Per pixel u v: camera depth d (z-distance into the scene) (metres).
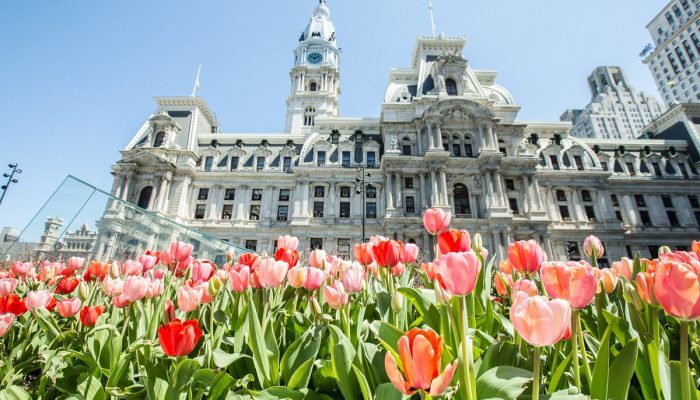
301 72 93.56
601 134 173.00
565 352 3.13
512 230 42.19
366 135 52.91
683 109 57.38
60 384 3.14
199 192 48.94
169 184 47.28
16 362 3.68
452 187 44.72
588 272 2.12
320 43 100.19
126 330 4.16
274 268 3.30
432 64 54.75
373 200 46.75
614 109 180.75
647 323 2.76
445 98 48.25
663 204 49.38
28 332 3.90
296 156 51.41
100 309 3.55
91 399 2.70
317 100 88.38
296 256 4.49
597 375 2.07
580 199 47.22
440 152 43.88
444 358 2.43
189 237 14.29
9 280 4.27
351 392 2.39
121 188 45.41
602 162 50.81
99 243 11.46
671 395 2.15
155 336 3.67
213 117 60.03
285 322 4.10
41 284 6.23
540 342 1.73
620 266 4.14
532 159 44.69
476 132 46.88
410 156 44.56
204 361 2.94
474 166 44.94
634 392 2.58
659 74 128.88
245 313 3.35
